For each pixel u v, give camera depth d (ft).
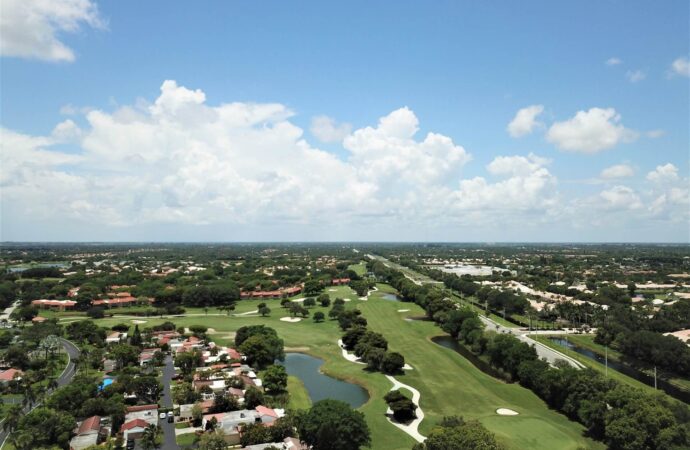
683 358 485.15
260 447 321.32
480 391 447.83
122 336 646.74
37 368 504.84
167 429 359.46
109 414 369.09
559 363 470.80
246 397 396.37
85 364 504.02
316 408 325.62
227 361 528.63
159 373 502.38
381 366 507.30
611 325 629.51
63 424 336.08
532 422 354.54
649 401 334.24
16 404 383.45
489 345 542.98
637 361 547.90
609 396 351.67
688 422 328.29
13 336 635.25
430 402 416.67
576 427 366.22
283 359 577.84
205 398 408.87
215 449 311.68
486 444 272.10
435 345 630.74
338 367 531.91
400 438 341.21
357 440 313.12
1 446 330.95
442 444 279.28
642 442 304.71
